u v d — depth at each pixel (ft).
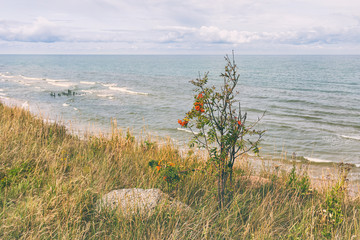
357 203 16.99
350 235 12.31
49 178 15.37
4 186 14.02
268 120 77.77
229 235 11.79
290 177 18.99
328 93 144.87
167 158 21.49
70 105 96.53
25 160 17.17
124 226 11.47
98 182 15.38
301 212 14.48
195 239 11.27
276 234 12.50
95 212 12.55
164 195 14.40
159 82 197.88
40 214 11.43
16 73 273.13
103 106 96.99
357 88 168.96
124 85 175.32
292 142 55.72
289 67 459.73
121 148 23.38
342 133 64.18
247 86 177.99
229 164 14.26
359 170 39.01
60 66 456.86
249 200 15.44
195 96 14.05
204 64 613.11
